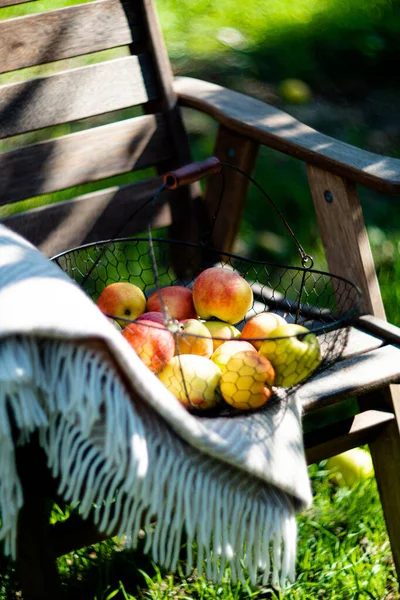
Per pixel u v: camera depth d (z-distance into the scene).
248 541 1.20
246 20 4.09
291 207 2.91
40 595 1.26
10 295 1.06
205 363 1.24
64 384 1.06
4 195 1.71
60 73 1.77
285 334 1.25
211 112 1.79
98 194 1.82
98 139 1.81
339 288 1.66
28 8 3.59
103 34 1.81
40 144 1.75
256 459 1.16
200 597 1.60
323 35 4.06
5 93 1.71
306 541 1.74
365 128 3.50
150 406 1.12
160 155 1.90
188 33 3.94
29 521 1.21
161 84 1.88
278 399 1.26
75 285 1.16
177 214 1.91
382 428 1.53
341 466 1.94
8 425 1.03
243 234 2.77
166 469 1.11
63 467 1.10
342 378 1.39
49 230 1.76
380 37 4.13
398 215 3.01
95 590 1.64
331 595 1.64
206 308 1.40
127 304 1.41
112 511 1.29
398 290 2.50
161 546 1.14
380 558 1.74
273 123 1.71
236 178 1.84
